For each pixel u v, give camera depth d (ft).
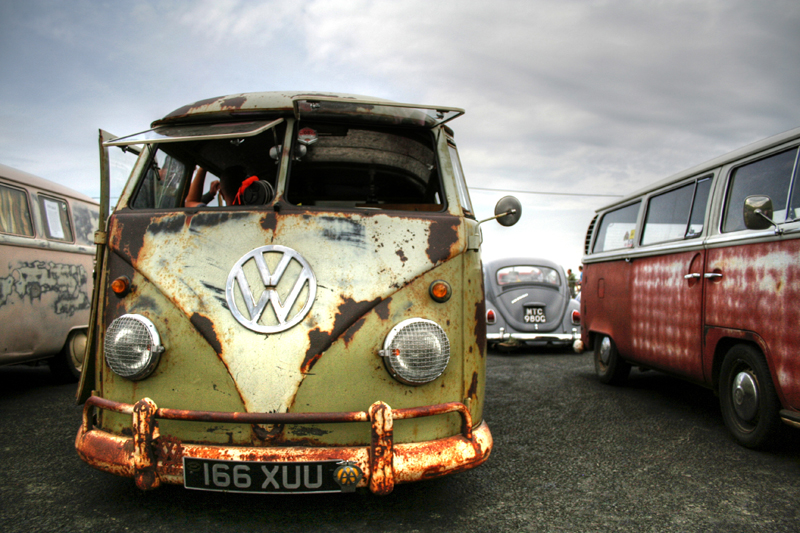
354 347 7.82
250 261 8.13
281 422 7.17
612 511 8.60
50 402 16.44
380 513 8.37
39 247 18.04
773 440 11.19
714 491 9.44
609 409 15.60
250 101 9.39
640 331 16.84
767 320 11.09
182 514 8.21
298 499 8.85
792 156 11.27
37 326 17.76
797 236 10.43
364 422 7.68
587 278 21.30
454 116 9.18
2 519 8.05
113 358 7.86
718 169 13.79
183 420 7.30
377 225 8.52
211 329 7.76
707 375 13.35
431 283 8.42
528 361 26.43
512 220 9.89
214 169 10.98
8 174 17.30
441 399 8.24
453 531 7.82
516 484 9.75
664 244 15.60
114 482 9.57
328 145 9.92
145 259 8.35
